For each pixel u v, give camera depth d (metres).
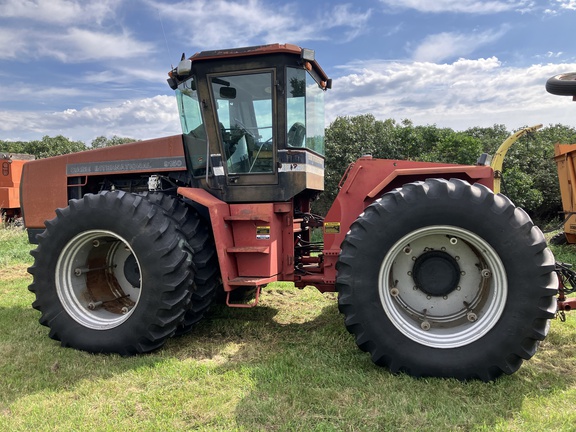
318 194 4.59
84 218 3.58
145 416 2.53
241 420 2.44
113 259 4.03
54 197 4.72
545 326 2.83
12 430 2.39
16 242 9.85
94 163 4.52
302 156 3.75
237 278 3.68
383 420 2.41
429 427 2.34
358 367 3.10
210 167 3.92
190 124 4.03
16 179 12.45
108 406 2.62
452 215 2.92
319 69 4.11
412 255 3.23
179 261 3.43
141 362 3.28
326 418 2.44
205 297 3.82
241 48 3.64
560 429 2.29
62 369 3.19
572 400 2.60
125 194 3.58
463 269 3.17
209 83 3.80
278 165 3.77
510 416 2.46
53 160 4.73
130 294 4.00
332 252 3.66
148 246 3.42
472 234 2.91
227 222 3.74
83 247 3.73
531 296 2.78
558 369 3.06
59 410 2.59
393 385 2.82
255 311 4.61
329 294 5.26
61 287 3.67
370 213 3.05
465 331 2.97
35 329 4.09
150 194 3.89
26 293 5.57
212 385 2.88
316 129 4.16
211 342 3.75
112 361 3.36
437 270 3.19
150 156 4.29
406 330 3.00
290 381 2.88
